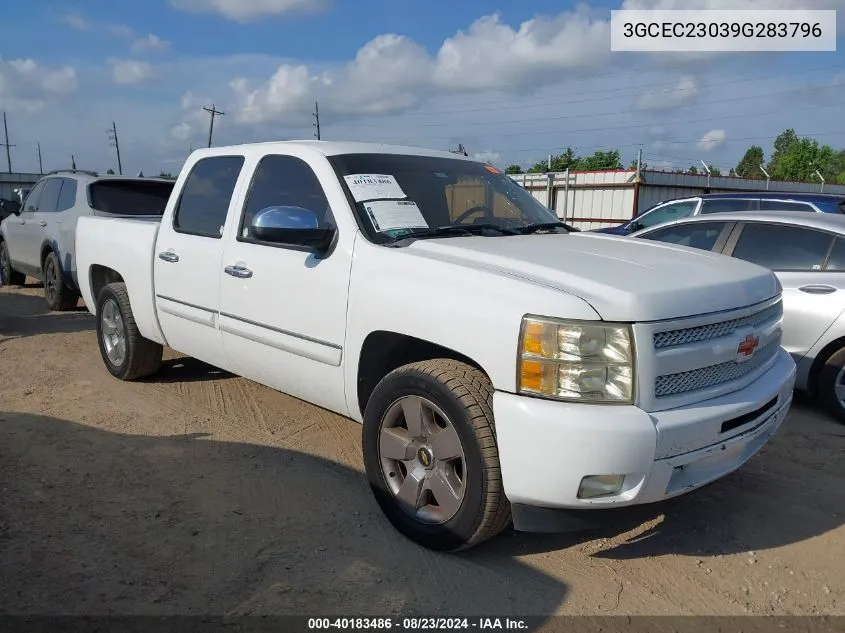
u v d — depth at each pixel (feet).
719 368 10.02
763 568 10.65
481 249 11.04
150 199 29.27
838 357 16.80
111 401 17.44
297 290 12.57
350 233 11.90
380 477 11.30
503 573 10.32
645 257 11.23
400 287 10.76
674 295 9.45
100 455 14.16
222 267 14.30
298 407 17.19
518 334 9.23
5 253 36.50
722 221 19.88
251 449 14.62
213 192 15.34
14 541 10.78
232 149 15.30
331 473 13.53
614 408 8.98
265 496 12.54
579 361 8.96
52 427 15.61
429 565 10.43
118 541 10.91
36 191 33.19
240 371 14.76
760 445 10.99
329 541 11.05
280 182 13.70
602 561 10.73
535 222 14.42
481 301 9.73
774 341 11.65
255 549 10.78
